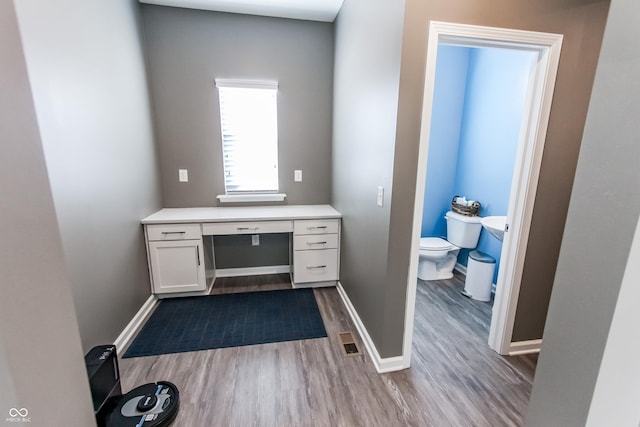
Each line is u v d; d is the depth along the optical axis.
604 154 0.71
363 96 2.08
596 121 0.73
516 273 1.91
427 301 2.80
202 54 2.81
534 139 1.72
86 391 0.98
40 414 0.78
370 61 1.91
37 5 1.35
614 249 0.69
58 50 1.49
